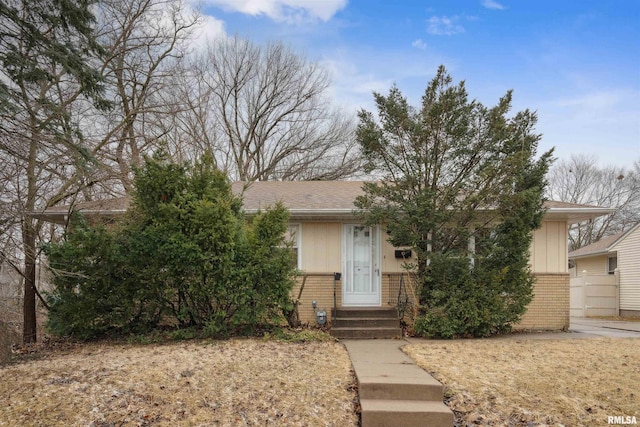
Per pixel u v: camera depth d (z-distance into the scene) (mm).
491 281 10375
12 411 5324
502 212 10445
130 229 9766
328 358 8016
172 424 5164
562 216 12109
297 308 11578
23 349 9438
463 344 9367
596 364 7336
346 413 5695
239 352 8383
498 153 10766
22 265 9930
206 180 10039
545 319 12023
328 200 13109
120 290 9742
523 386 6262
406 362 7559
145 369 6926
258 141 29578
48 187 11203
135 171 9805
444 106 10344
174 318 10859
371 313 11453
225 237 9594
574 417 5359
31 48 8883
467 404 5812
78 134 9094
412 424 5410
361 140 11172
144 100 17000
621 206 36188
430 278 10547
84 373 6734
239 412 5512
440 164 10852
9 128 7980
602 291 20047
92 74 9398
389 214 10742
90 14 9312
